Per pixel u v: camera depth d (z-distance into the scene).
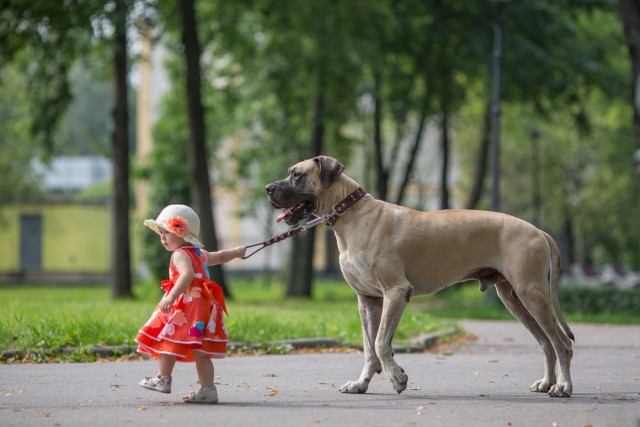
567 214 45.97
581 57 28.28
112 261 23.92
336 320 14.00
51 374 8.84
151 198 31.11
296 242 27.12
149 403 7.08
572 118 30.30
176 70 28.91
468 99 31.84
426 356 11.55
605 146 41.88
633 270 49.75
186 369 9.35
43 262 41.88
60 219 41.91
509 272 7.57
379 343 7.51
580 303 21.17
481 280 7.94
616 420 6.40
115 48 23.09
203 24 26.05
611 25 30.92
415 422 6.24
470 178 47.56
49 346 10.31
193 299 6.86
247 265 44.84
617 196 44.25
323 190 7.79
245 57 26.86
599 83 28.88
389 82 28.09
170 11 23.67
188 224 6.95
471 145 46.78
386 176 29.44
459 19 27.47
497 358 11.32
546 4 27.48
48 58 23.98
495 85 24.09
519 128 38.16
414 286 7.79
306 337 12.26
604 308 20.98
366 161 36.28
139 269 36.38
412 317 15.16
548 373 7.93
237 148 35.84
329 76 25.59
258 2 24.64
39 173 44.44
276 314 14.69
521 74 27.16
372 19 24.47
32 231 41.97
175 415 6.47
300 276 26.95
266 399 7.39
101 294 27.78
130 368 9.41
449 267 7.72
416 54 27.88
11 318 11.81
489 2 27.34
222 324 7.02
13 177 42.66
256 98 30.44
